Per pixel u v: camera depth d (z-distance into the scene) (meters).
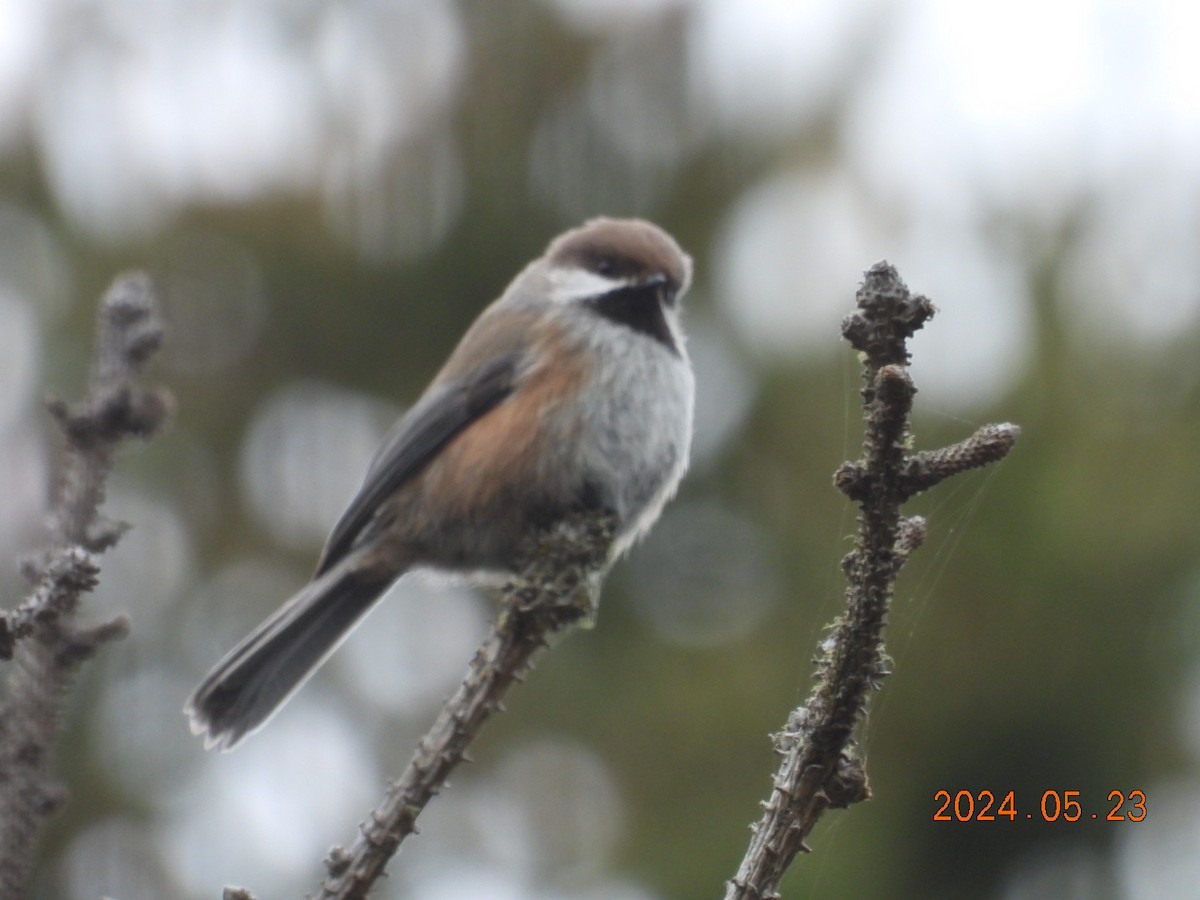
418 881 12.44
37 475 12.46
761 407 12.62
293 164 13.88
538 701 12.76
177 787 12.51
